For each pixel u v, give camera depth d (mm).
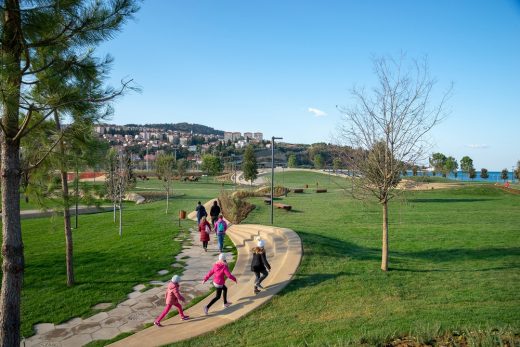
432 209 34906
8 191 7383
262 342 8320
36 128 9578
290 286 11695
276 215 29922
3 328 7234
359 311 9648
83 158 10984
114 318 10477
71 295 12211
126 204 43562
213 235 21891
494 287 11516
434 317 8688
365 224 26234
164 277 13977
